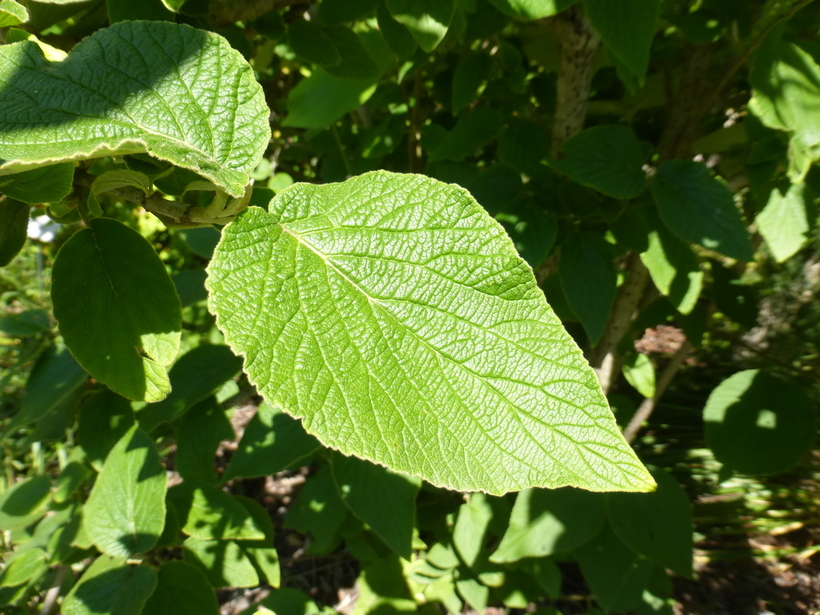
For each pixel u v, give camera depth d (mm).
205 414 462
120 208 704
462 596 578
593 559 480
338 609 626
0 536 628
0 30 173
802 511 643
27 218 185
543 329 125
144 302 168
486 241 132
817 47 321
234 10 268
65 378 436
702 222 298
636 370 520
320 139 593
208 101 141
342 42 323
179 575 382
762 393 429
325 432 119
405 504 419
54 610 499
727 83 434
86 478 501
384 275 132
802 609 592
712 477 665
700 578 629
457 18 326
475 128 396
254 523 429
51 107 133
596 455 115
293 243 135
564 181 344
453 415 123
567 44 339
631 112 492
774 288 707
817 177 326
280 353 124
